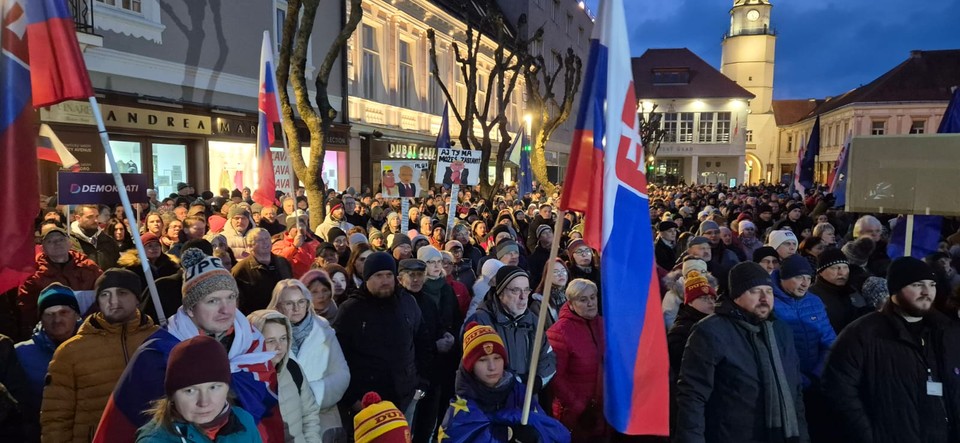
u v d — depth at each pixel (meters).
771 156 72.88
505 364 3.10
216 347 2.19
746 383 3.00
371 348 4.10
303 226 7.16
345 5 18.64
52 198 8.50
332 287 4.49
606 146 2.75
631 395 2.74
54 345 3.43
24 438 2.81
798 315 3.91
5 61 2.85
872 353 3.18
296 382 3.08
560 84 44.50
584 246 6.07
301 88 8.84
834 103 58.44
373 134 20.36
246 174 15.14
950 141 4.98
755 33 71.19
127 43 11.56
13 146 2.84
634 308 2.78
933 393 3.12
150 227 6.86
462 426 2.94
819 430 3.78
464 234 8.16
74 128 10.52
